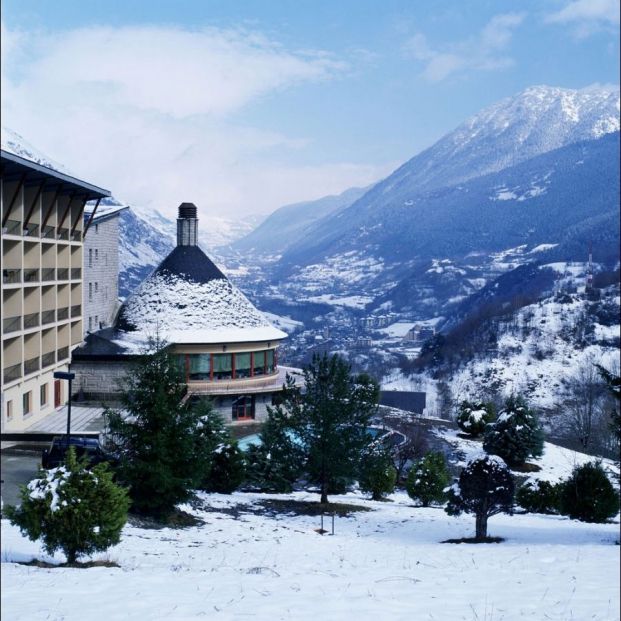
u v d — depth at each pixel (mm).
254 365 60938
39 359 45062
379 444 39812
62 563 18422
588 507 33594
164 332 58719
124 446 27625
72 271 53625
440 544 26203
